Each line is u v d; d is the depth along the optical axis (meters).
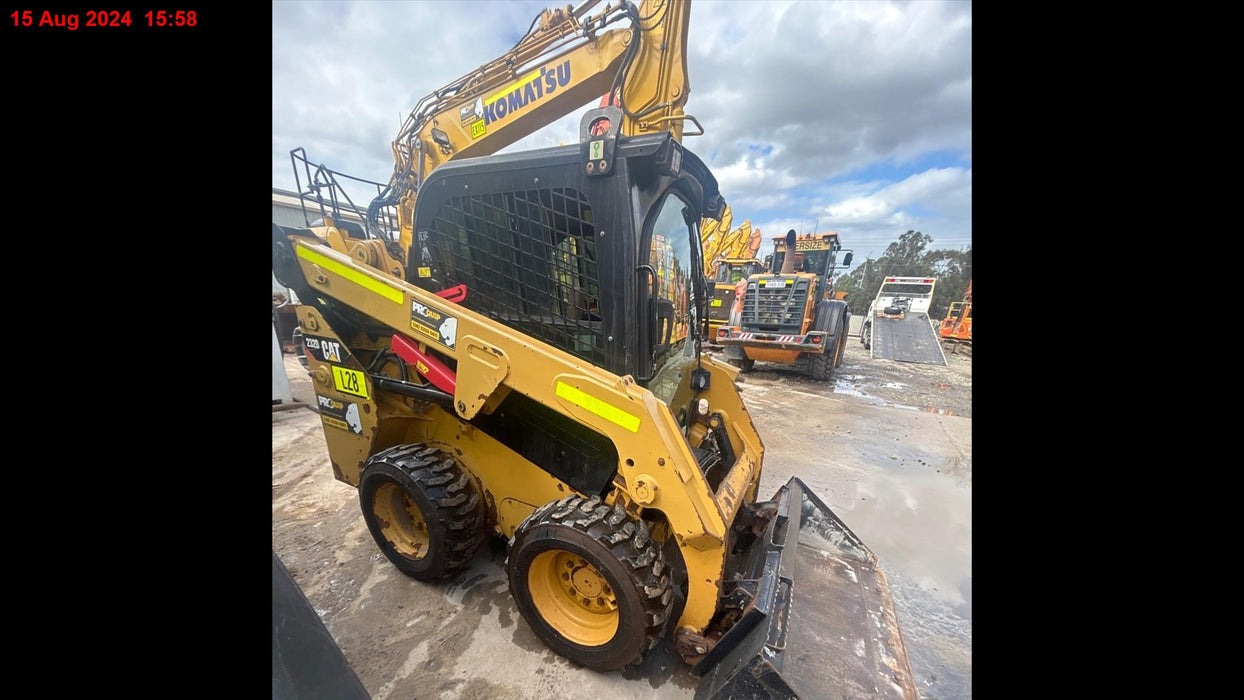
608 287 1.92
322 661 1.42
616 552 1.76
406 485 2.29
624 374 1.95
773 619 1.70
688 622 1.90
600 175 1.84
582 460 2.19
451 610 2.34
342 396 2.64
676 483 1.71
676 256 2.38
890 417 5.93
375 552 2.80
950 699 1.92
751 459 2.75
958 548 3.01
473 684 1.95
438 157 3.47
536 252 2.08
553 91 2.97
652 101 2.74
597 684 1.95
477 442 2.44
